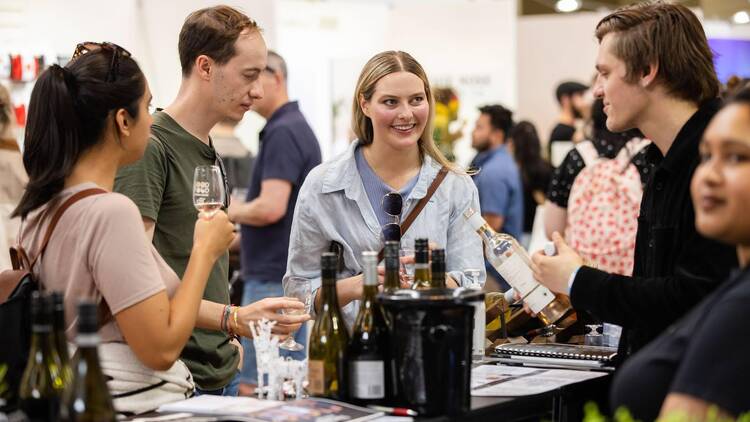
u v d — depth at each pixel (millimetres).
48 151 2453
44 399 2102
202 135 3307
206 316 2797
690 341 1895
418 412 2307
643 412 2008
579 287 2566
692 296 2414
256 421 2193
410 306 2295
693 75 2604
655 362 1996
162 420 2266
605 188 4559
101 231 2400
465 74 8625
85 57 2514
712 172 1887
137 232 2426
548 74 10672
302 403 2359
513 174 6586
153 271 2436
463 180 3404
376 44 8352
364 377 2396
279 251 5234
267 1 6680
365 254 2453
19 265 2541
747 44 8375
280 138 5188
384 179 3336
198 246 2600
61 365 2117
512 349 3084
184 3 6219
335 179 3285
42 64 5512
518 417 2523
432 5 8555
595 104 4617
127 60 2537
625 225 4516
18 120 5438
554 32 10617
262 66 3299
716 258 2393
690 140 2572
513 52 8547
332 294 2469
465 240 3367
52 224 2453
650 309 2477
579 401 2729
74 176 2486
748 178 1847
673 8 2643
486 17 8562
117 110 2488
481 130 6637
